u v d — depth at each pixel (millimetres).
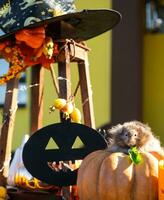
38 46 3666
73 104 3803
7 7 3770
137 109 7965
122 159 3189
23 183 3795
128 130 3309
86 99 4156
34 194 3725
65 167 3605
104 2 8141
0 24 3785
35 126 4270
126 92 8016
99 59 8109
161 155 3365
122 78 8031
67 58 3842
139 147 3311
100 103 8078
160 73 8625
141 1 8203
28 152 3588
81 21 3846
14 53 3799
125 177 3115
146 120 8531
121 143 3322
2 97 7098
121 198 3109
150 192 3121
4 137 3818
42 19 3662
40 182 3748
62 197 3607
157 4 9000
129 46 8031
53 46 3803
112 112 8016
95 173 3197
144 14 8602
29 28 3631
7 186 3883
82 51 4082
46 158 3588
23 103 8188
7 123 3828
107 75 8070
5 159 3793
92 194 3186
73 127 3615
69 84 3842
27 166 3578
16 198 3756
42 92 4301
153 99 8578
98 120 8047
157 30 8891
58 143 3605
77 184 3346
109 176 3133
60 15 3588
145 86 8617
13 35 3742
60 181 3588
